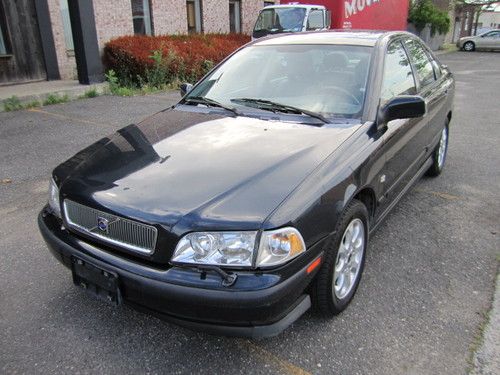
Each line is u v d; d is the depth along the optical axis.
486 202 4.82
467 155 6.45
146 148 3.06
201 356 2.68
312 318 2.98
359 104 3.38
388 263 3.64
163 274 2.35
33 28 11.33
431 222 4.36
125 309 3.08
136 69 11.48
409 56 4.34
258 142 3.01
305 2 14.81
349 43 3.85
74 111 8.85
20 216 4.44
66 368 2.59
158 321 2.97
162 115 3.75
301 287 2.42
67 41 11.99
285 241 2.33
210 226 2.32
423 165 4.75
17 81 11.22
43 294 3.24
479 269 3.57
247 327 2.32
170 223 2.36
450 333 2.86
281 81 3.74
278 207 2.39
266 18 14.18
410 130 3.89
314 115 3.33
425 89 4.48
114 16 12.22
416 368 2.59
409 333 2.86
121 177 2.73
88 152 3.25
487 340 2.79
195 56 12.36
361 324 2.94
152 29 13.65
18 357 2.66
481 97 11.54
